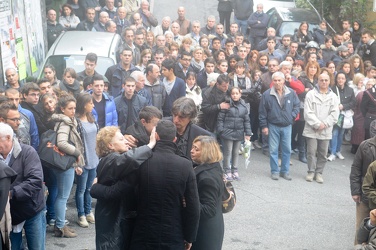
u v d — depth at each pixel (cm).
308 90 1279
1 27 1141
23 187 673
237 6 2109
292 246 879
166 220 595
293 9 2048
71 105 830
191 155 651
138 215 599
